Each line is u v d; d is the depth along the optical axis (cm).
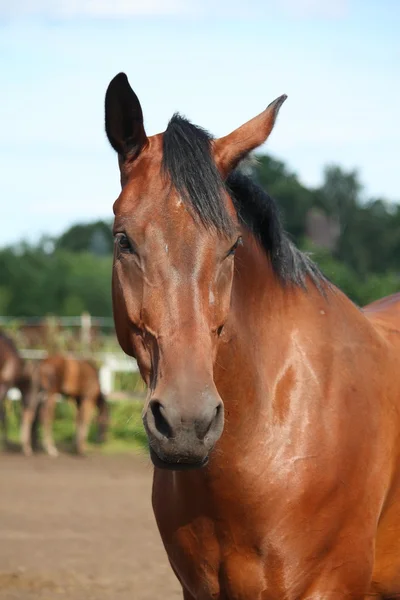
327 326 498
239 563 460
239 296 463
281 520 451
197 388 381
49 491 1555
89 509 1370
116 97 437
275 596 459
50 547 1076
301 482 453
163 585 888
